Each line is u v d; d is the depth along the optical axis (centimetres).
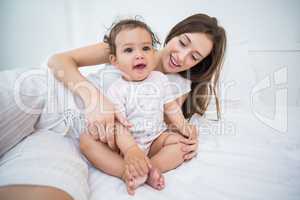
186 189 61
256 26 104
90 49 88
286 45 104
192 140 77
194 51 89
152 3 105
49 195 44
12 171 49
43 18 107
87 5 107
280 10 103
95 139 70
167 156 71
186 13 104
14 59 107
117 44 82
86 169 63
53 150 60
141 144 79
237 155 77
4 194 43
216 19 96
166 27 103
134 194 59
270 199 57
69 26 108
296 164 72
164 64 91
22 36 107
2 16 105
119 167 65
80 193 50
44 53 107
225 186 62
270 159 75
